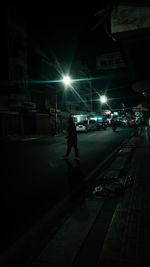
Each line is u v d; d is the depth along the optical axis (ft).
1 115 69.51
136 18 13.32
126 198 12.32
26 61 84.38
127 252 7.07
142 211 10.43
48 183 16.99
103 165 23.73
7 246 8.19
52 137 73.72
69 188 15.70
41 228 9.68
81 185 16.39
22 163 25.66
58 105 116.47
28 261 7.11
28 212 11.50
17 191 15.02
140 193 13.09
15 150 38.65
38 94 98.78
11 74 75.36
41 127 93.35
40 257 7.02
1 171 21.36
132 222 9.27
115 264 6.47
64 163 25.34
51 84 107.14
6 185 16.46
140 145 38.24
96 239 8.09
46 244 8.20
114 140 53.52
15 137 70.95
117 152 33.50
